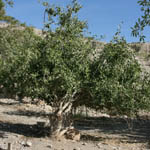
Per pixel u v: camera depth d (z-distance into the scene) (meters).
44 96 10.41
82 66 10.15
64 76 9.52
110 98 9.95
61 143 10.31
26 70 10.23
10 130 12.02
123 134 13.95
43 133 11.60
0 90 21.89
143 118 19.17
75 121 16.94
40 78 9.72
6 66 13.52
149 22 8.46
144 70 11.68
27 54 10.70
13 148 8.93
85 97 11.12
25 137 10.77
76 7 10.66
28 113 18.23
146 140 12.58
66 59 10.05
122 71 10.42
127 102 10.24
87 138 12.11
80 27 10.83
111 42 10.68
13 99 22.58
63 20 10.66
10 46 20.88
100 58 10.64
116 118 18.91
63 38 10.54
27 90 10.09
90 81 10.12
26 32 22.12
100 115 19.23
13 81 12.12
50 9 10.55
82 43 10.67
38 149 9.19
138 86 10.71
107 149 10.14
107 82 9.95
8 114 17.11
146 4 8.48
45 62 9.88
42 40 10.41
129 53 10.73
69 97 10.72
